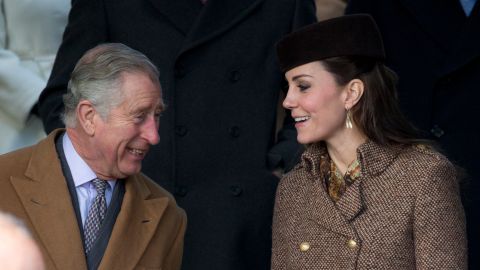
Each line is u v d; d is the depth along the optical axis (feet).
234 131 55.88
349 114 45.68
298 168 47.44
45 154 45.55
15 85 61.05
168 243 47.52
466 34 60.39
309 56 45.34
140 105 44.45
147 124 45.16
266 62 57.00
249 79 56.59
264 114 56.24
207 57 56.29
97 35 56.49
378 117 45.50
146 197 47.29
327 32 45.39
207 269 54.39
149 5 56.54
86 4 56.90
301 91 45.85
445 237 42.98
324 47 45.27
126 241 45.39
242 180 55.52
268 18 57.52
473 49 60.18
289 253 45.83
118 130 44.42
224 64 56.34
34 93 61.00
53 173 44.96
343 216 44.19
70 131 45.50
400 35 61.52
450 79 60.59
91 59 44.96
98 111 44.32
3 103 61.36
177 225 48.34
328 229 44.50
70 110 45.29
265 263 55.67
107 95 44.16
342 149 45.91
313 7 59.62
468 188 59.31
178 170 55.26
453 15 60.90
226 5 56.90
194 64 56.13
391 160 44.73
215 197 55.11
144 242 45.96
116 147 44.68
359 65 45.55
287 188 46.98
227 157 55.67
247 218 55.31
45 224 43.91
